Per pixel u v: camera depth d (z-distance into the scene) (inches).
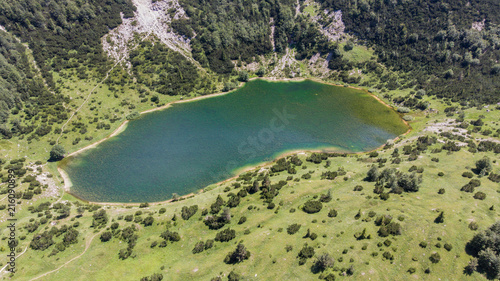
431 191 2817.4
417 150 3745.1
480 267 1971.0
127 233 2748.5
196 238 2691.9
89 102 5201.8
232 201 3031.5
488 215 2425.0
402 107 5305.1
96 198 3577.8
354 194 2955.2
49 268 2474.2
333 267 2140.7
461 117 4505.4
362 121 5118.1
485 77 5349.4
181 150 4404.5
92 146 4510.3
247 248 2431.1
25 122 4547.2
